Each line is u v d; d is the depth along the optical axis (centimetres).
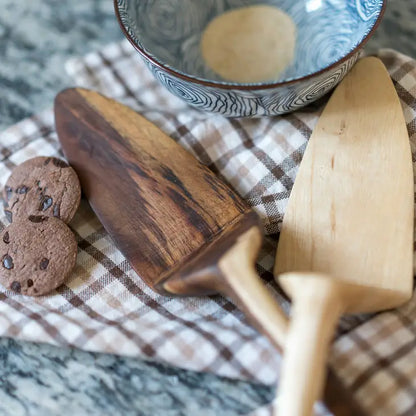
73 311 51
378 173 52
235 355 47
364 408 44
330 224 51
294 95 52
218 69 60
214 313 51
